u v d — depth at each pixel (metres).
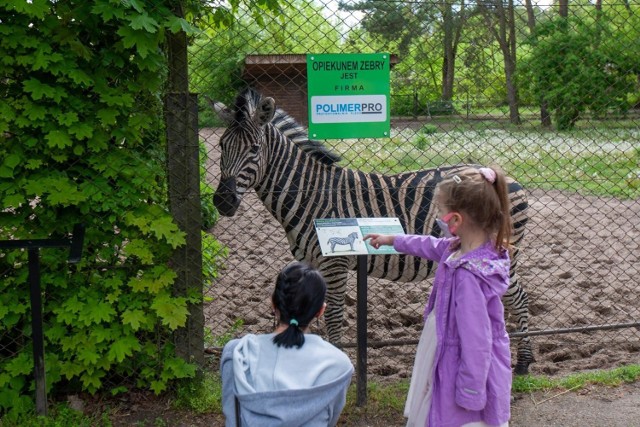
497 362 2.57
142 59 3.67
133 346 3.88
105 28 3.71
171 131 3.99
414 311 5.80
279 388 2.08
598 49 7.56
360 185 4.49
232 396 2.23
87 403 3.97
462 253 2.64
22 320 3.99
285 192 4.39
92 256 3.91
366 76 4.09
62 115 3.64
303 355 2.16
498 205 2.56
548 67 8.17
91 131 3.68
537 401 4.08
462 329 2.47
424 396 2.71
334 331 4.46
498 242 2.58
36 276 3.46
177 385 4.09
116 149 3.86
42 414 3.66
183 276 4.05
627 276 6.88
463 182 2.56
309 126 4.11
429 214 4.50
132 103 3.75
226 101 5.26
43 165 3.79
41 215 3.82
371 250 3.79
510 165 11.74
